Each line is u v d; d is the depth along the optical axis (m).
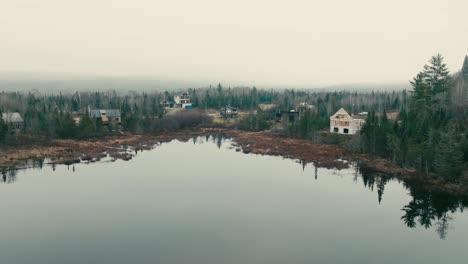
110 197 46.41
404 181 54.53
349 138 90.31
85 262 29.19
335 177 57.75
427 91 82.12
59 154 74.94
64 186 51.53
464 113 76.62
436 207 43.59
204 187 51.53
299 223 38.06
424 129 64.62
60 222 37.72
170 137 108.88
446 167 51.88
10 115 99.19
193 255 30.59
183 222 38.06
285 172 61.38
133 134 111.56
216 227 36.78
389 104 169.38
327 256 30.72
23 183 53.06
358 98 194.62
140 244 32.62
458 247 32.78
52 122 97.31
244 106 195.25
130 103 188.00
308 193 48.91
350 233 35.72
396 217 40.19
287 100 199.12
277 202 44.97
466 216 40.84
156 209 41.97
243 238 34.16
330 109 146.75
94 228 36.22
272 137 104.50
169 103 192.00
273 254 30.98
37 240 33.28
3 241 33.06
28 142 84.50
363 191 49.88
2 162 66.12
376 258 30.48
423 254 31.33
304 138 100.38
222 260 29.80
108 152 80.44
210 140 104.38
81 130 98.88
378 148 71.56
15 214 39.94
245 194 48.25
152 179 55.91
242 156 77.25
